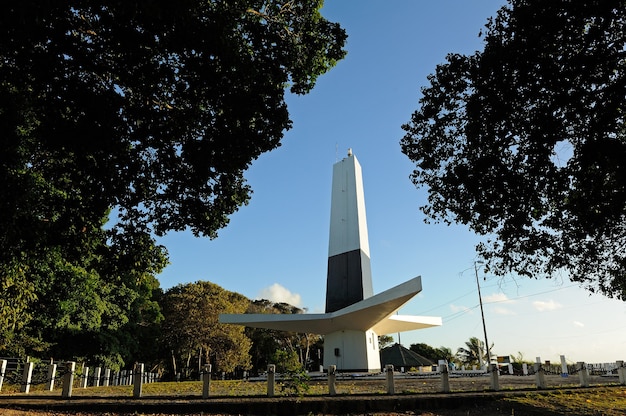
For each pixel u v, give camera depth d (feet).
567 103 26.73
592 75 26.27
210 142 31.78
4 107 25.89
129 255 35.35
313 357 168.96
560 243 32.78
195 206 34.96
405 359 96.89
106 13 25.57
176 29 25.70
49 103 27.76
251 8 33.37
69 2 25.03
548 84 26.73
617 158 25.94
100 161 29.89
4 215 25.14
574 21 26.05
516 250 33.68
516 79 27.89
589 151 26.66
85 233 33.73
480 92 29.14
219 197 35.73
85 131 27.76
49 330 79.10
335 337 86.07
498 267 35.17
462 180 31.45
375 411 33.35
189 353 131.54
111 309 89.86
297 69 34.58
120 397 36.29
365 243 89.92
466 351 140.36
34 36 24.68
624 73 25.71
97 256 36.27
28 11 22.40
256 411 32.22
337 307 84.53
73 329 80.28
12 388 51.26
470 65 30.53
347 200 92.07
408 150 34.68
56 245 32.17
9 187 25.30
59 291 72.02
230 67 28.45
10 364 63.16
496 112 28.60
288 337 159.74
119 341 101.86
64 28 25.90
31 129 30.76
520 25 27.40
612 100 25.72
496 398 36.63
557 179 28.86
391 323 90.43
